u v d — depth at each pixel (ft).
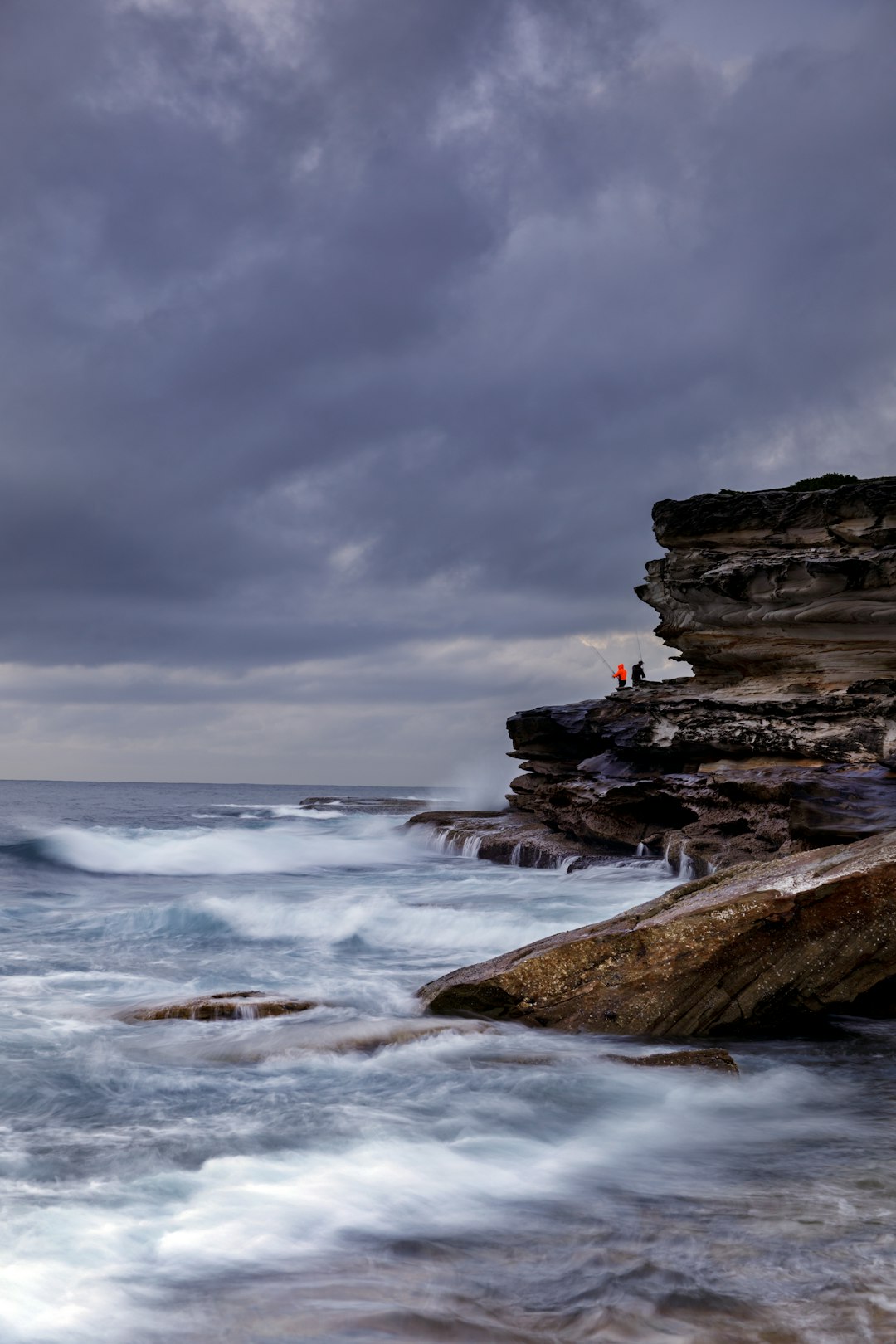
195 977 45.09
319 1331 14.26
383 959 51.47
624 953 34.83
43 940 57.31
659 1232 18.07
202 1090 27.30
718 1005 33.83
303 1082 28.14
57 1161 21.83
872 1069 30.48
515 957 36.91
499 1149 23.13
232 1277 16.17
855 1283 15.62
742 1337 13.83
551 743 120.98
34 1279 16.02
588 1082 28.37
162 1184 20.45
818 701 75.66
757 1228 18.22
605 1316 14.57
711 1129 24.95
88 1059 29.91
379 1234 18.07
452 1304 15.07
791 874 37.14
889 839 37.65
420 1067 29.55
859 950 34.09
